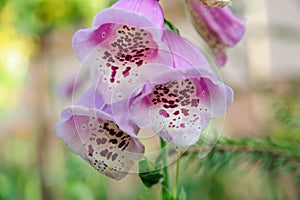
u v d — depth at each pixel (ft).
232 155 0.98
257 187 1.75
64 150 1.82
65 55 2.71
